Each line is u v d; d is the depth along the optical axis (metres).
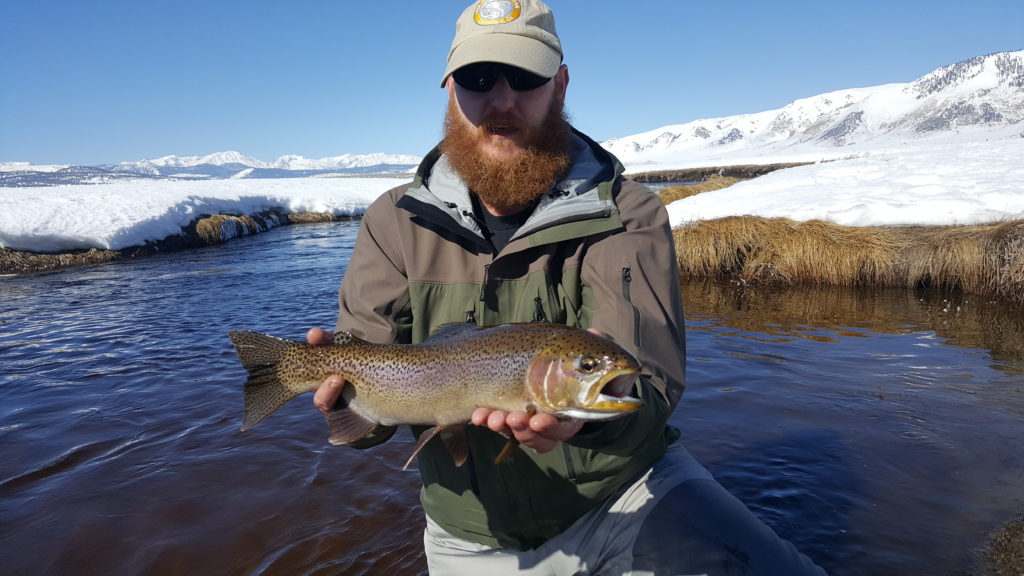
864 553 1.34
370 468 1.84
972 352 2.69
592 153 1.12
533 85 0.97
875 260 4.05
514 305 1.01
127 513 1.63
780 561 0.93
